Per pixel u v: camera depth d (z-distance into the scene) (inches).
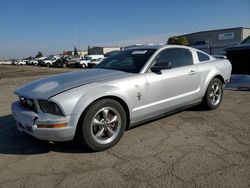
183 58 201.6
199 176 120.1
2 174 129.3
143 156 142.9
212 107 224.8
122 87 156.9
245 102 254.1
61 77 169.6
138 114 167.0
